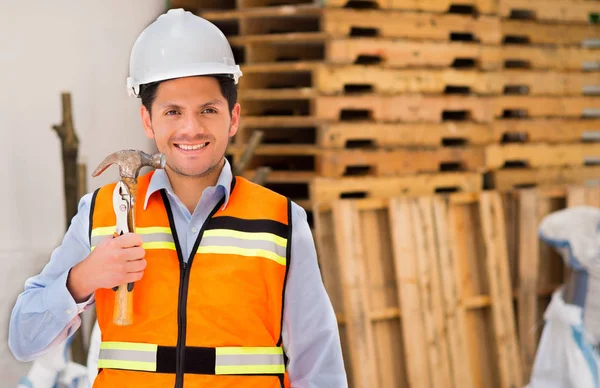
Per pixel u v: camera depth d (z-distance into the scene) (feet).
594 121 19.97
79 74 15.81
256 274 6.73
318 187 16.67
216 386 6.54
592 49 19.77
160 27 6.81
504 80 18.71
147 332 6.60
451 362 17.44
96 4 15.98
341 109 17.06
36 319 6.63
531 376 17.35
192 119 6.61
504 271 18.20
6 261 14.85
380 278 17.20
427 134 17.83
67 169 14.60
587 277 16.48
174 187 7.02
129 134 16.66
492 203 18.21
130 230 6.66
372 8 17.47
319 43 17.95
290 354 7.21
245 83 17.34
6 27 14.93
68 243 7.02
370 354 16.61
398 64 17.30
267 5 17.72
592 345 16.33
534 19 19.07
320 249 16.72
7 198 14.94
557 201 19.08
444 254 17.61
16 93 15.06
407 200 17.31
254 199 7.01
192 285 6.65
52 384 11.55
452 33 19.16
